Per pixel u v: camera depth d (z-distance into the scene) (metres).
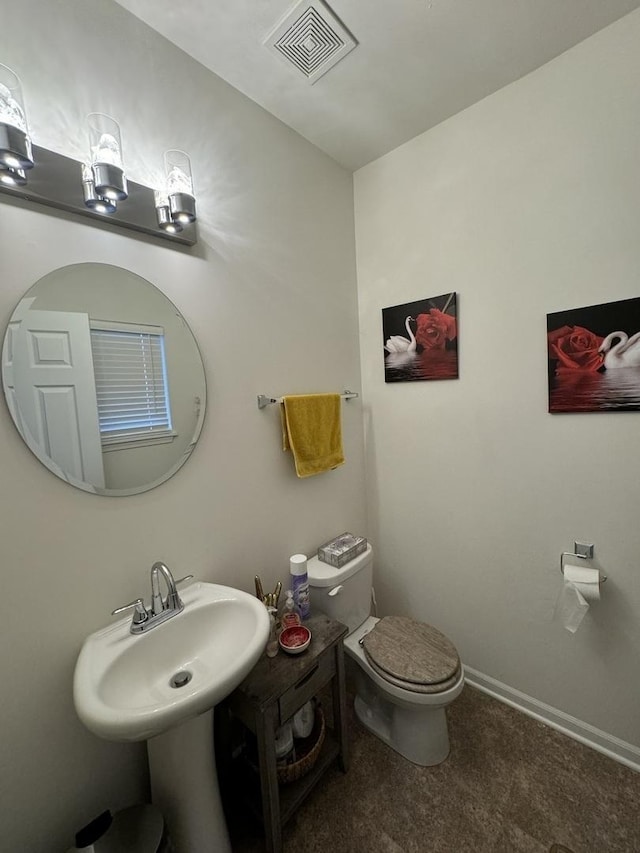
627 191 1.15
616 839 1.08
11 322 0.84
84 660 0.89
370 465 1.97
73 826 0.96
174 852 0.96
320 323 1.68
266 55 1.18
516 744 1.39
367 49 1.17
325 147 1.65
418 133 1.58
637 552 1.24
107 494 1.01
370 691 1.50
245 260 1.36
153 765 0.99
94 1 0.96
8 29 0.83
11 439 0.85
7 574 0.85
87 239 0.96
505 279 1.42
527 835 1.10
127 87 1.02
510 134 1.35
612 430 1.25
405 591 1.90
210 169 1.24
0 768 0.85
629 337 1.19
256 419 1.41
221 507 1.29
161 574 1.12
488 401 1.51
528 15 1.08
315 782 1.18
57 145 0.90
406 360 1.75
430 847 1.08
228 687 0.82
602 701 1.35
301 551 1.61
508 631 1.56
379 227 1.78
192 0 1.00
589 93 1.18
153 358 1.10
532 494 1.44
